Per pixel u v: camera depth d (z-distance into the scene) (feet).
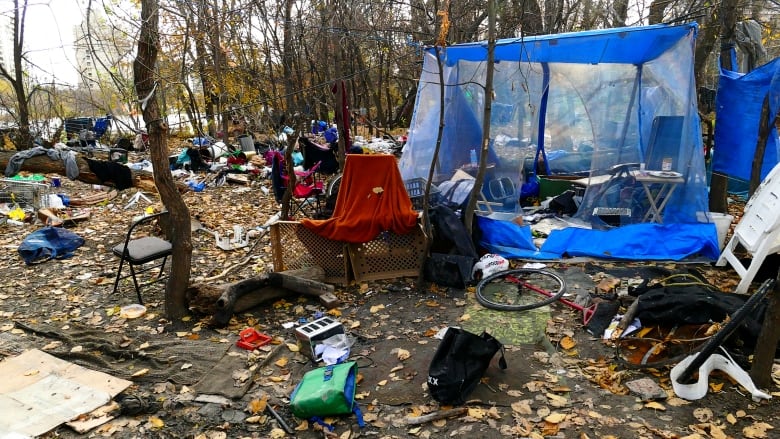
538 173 29.43
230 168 37.86
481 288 16.20
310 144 35.17
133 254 16.21
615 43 19.34
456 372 10.61
